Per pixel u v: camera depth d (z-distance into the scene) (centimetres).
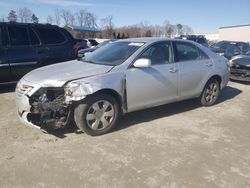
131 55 482
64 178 324
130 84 466
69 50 812
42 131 453
